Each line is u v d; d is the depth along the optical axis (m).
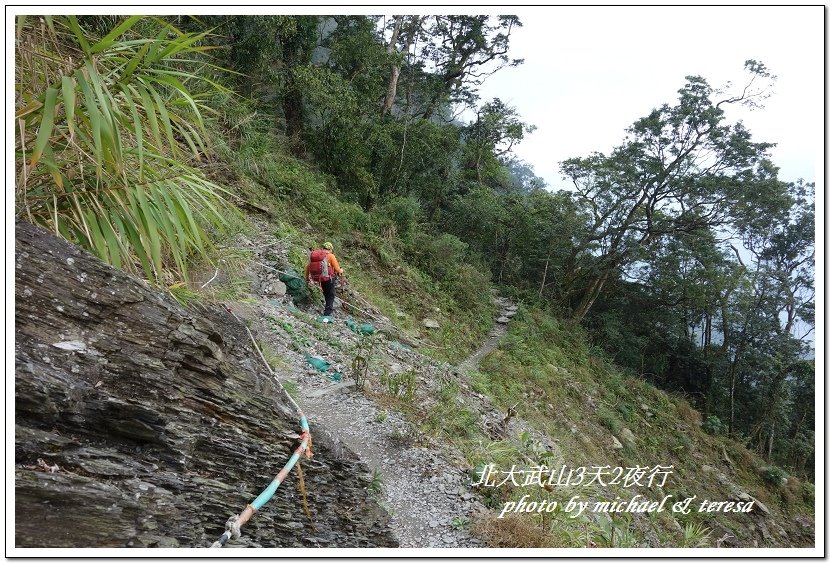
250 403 3.15
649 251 23.11
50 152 2.64
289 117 16.31
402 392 6.57
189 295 3.48
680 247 22.91
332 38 19.72
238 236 8.93
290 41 15.59
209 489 2.52
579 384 17.81
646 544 5.77
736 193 20.62
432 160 22.08
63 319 2.30
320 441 3.73
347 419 5.29
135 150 3.09
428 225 20.58
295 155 15.69
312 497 3.28
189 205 3.44
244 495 2.72
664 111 21.08
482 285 19.53
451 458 5.21
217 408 2.87
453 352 13.96
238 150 11.68
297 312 7.88
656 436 18.53
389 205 18.11
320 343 7.13
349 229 14.62
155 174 3.14
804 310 24.70
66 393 2.08
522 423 10.92
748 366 25.45
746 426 26.19
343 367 6.64
